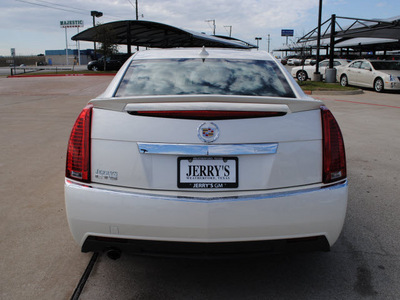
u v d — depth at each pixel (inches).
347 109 441.7
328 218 85.4
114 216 83.2
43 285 98.0
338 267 107.9
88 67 1272.1
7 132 283.6
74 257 111.7
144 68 113.7
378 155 231.0
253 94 102.3
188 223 82.0
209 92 102.0
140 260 111.2
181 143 82.4
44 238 122.3
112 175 84.6
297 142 85.0
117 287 97.7
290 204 83.1
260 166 84.0
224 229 82.4
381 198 159.9
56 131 288.7
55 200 153.6
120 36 1224.2
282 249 85.8
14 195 158.1
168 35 1095.6
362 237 125.6
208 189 83.7
